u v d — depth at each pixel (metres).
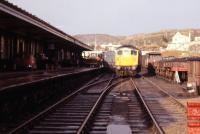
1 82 15.70
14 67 26.36
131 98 22.59
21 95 15.75
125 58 45.75
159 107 18.52
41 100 19.42
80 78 36.16
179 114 16.34
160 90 26.83
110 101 20.84
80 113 16.03
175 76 35.12
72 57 59.41
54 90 22.75
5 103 13.91
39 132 11.87
